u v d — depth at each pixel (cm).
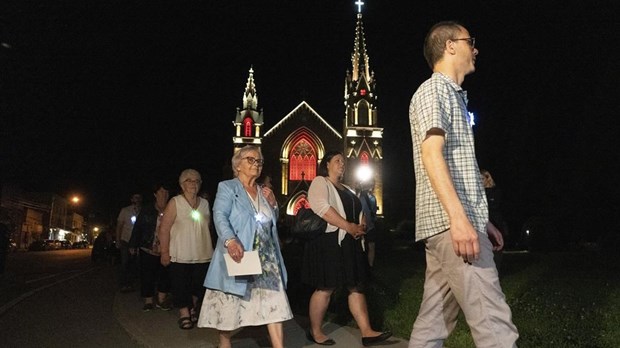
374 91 6481
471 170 312
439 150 290
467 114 329
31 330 739
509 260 1692
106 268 2039
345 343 605
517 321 629
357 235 592
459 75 343
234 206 512
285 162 6269
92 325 774
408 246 3462
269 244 520
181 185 765
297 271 1081
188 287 725
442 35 341
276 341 495
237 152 552
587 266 1403
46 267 2166
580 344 529
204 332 682
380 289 936
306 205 632
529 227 2616
